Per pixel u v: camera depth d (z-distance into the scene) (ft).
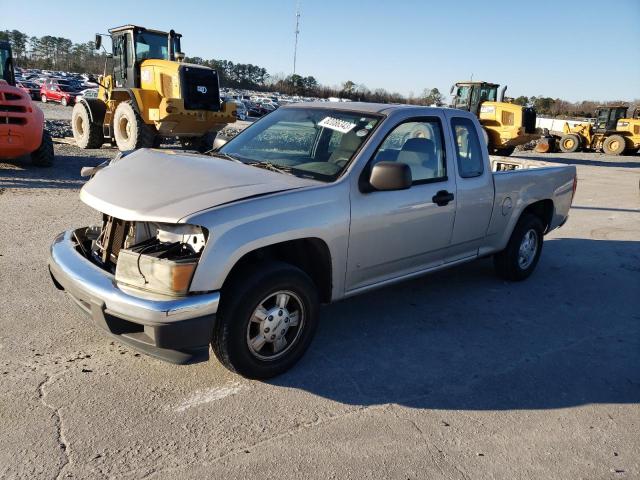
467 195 16.30
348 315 16.19
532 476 9.66
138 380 11.73
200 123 48.60
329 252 12.71
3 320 13.85
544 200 20.45
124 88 49.16
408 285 19.25
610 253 25.71
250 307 11.24
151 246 11.06
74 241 13.01
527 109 73.51
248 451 9.72
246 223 10.98
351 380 12.48
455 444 10.40
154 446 9.65
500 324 16.38
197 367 12.46
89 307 11.32
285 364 12.31
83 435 9.78
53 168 39.11
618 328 16.74
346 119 14.62
